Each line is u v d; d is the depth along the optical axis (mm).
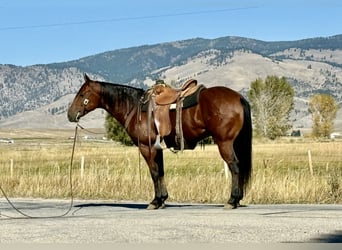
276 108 106500
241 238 10859
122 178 22922
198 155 56469
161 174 15930
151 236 11227
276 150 68062
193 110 14984
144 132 15656
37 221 13656
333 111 127062
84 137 168375
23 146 107125
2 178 25344
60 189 22938
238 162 14812
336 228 11742
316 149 69500
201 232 11516
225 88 15055
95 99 16391
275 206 16688
